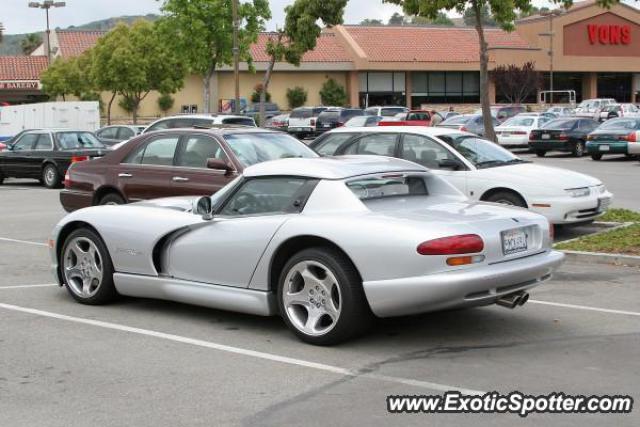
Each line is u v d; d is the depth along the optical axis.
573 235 11.95
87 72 44.78
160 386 5.43
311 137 40.59
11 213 16.14
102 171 11.91
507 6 18.78
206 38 33.50
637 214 13.26
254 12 33.88
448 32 58.03
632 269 9.44
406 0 19.16
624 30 60.00
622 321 7.03
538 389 5.25
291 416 4.84
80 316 7.44
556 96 60.25
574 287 8.48
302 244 6.43
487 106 19.30
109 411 4.97
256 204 6.85
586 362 5.83
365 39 55.38
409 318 7.15
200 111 51.69
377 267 5.90
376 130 12.12
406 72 55.84
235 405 5.04
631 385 5.32
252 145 10.93
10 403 5.14
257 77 53.00
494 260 6.06
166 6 32.91
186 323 7.13
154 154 11.47
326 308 6.22
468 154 11.65
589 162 27.73
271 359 6.00
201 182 10.75
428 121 36.75
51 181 22.06
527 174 11.32
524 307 7.58
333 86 54.34
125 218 7.48
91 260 7.79
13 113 36.00
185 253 7.06
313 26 30.88
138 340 6.60
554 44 57.75
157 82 43.28
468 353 6.08
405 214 6.27
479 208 6.65
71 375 5.70
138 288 7.42
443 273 5.79
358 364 5.84
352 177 6.59
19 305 7.90
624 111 44.38
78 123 35.75
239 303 6.71
